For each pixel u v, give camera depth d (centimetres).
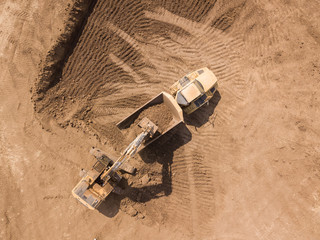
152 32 1594
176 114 1493
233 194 1597
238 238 1589
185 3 1586
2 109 1581
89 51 1585
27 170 1588
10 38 1576
